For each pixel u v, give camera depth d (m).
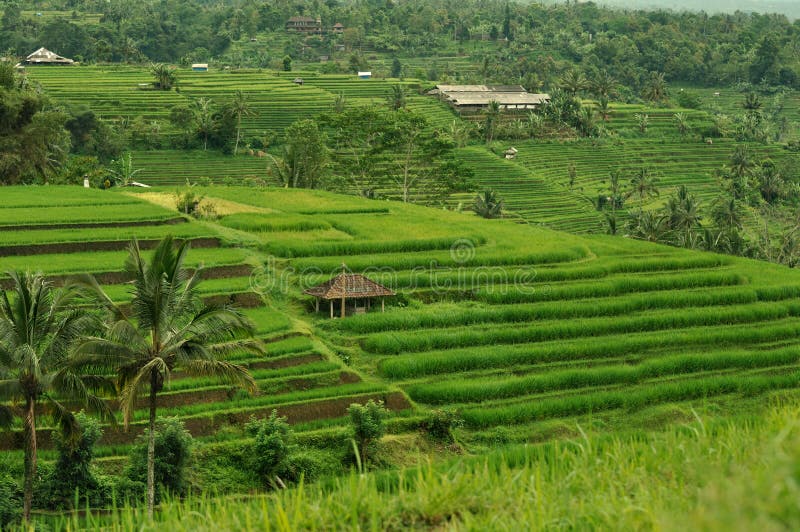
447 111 166.00
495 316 51.62
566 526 8.49
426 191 108.19
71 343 27.69
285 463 33.94
